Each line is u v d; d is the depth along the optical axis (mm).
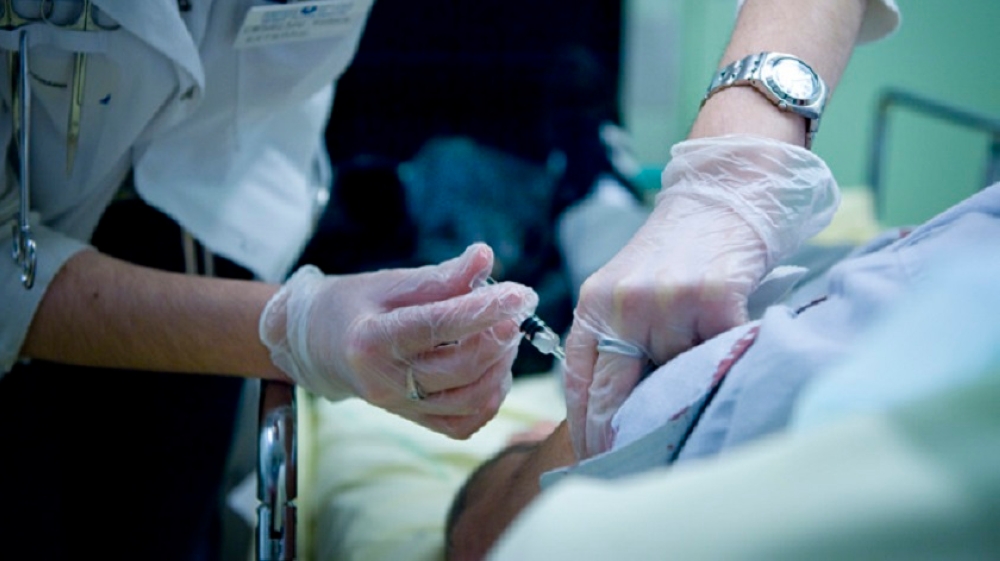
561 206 2844
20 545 1349
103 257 1196
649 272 937
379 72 2881
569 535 433
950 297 431
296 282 1128
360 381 1031
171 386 1486
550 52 2938
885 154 2879
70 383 1431
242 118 1347
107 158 1204
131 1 1056
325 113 1534
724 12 2996
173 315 1142
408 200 2797
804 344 661
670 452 765
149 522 1519
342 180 2789
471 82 2920
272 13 1198
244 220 1392
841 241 2047
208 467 1540
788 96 1112
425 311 970
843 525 377
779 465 406
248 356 1142
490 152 2863
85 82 1121
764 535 388
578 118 2951
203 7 1211
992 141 2529
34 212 1210
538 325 1011
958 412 387
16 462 1326
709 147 1053
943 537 365
